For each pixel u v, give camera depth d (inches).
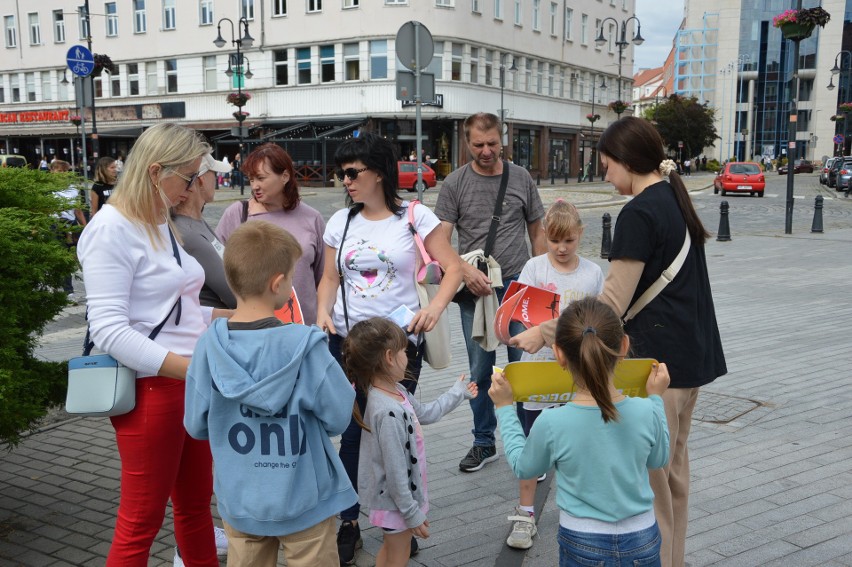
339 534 139.3
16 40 1980.8
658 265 110.5
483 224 180.7
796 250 601.9
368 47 1590.8
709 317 116.7
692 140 2517.2
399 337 117.9
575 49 2151.8
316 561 96.7
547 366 105.0
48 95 1971.0
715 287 434.6
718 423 204.8
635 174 114.4
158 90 1838.1
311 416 95.7
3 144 2057.1
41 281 144.6
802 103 3299.7
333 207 1074.1
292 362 90.0
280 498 91.8
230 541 98.8
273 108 1711.4
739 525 146.9
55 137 1975.9
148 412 105.2
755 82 3353.8
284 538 96.1
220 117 1765.5
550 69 2044.8
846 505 154.5
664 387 102.7
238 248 93.6
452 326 352.8
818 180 2041.1
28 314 141.2
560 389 106.3
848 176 1366.9
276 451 92.1
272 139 1633.9
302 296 159.6
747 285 440.1
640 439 95.2
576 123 2204.7
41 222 144.6
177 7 1769.2
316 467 95.9
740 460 179.3
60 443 200.8
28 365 147.0
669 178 113.6
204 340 93.9
